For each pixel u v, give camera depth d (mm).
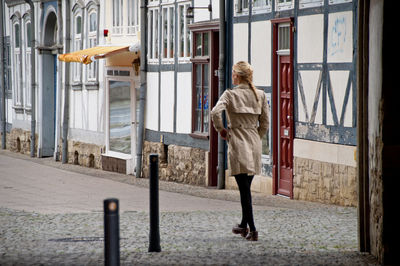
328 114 17609
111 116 29562
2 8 42250
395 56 9078
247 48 21484
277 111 20141
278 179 20062
